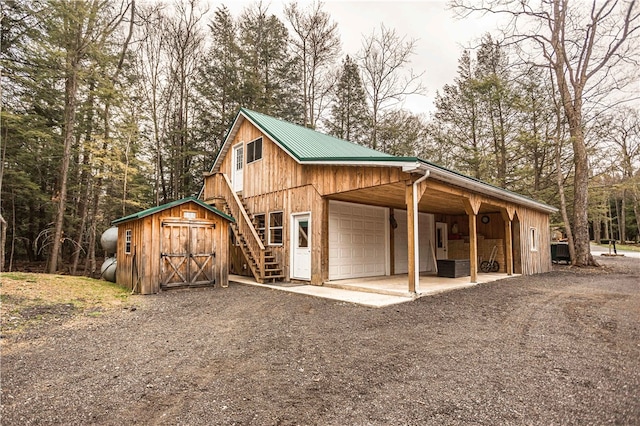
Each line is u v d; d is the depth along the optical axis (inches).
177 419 95.4
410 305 248.4
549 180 738.2
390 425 91.7
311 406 102.7
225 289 340.8
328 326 195.3
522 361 140.1
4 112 409.1
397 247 472.1
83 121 544.7
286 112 884.6
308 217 372.2
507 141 786.8
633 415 95.9
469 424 92.2
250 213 463.8
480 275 435.8
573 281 389.4
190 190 793.6
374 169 296.8
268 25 876.0
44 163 565.3
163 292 318.0
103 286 340.2
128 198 593.9
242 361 141.1
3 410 100.7
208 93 768.9
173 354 150.2
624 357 144.4
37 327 194.1
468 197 343.3
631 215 1467.8
